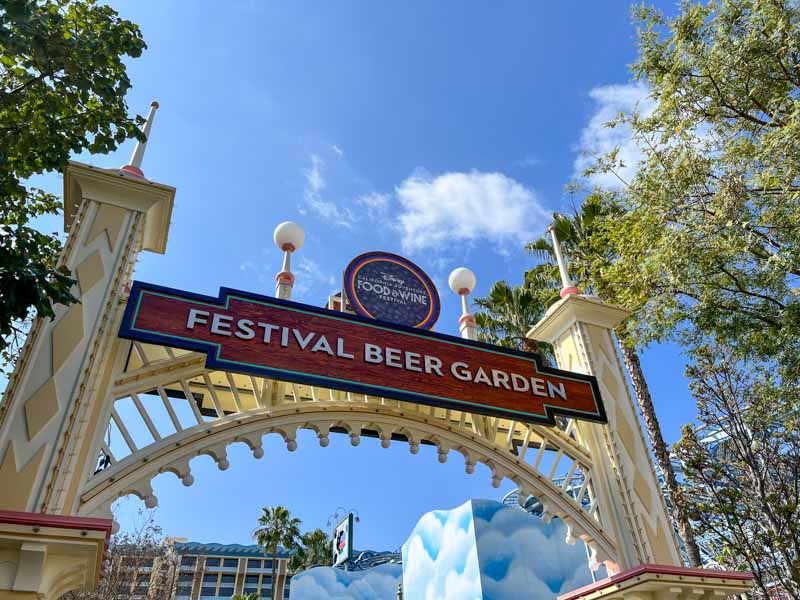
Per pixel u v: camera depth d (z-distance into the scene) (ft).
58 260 21.29
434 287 29.76
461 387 26.45
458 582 65.46
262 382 24.13
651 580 22.08
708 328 40.09
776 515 39.73
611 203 52.60
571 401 29.01
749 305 38.81
